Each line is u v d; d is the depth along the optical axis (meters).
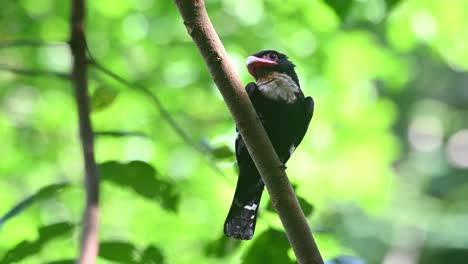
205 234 10.55
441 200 22.91
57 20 13.02
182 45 13.16
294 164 12.95
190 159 11.80
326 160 13.20
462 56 13.32
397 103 24.22
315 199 12.55
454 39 13.10
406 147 24.78
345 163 13.43
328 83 13.30
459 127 25.55
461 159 25.42
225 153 5.91
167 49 13.22
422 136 25.28
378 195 13.59
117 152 11.86
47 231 5.08
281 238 5.48
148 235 9.88
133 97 12.63
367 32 13.55
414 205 22.05
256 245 5.52
